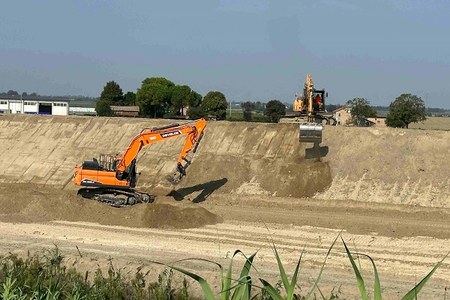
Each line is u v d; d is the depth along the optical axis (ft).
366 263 63.77
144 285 43.32
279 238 75.82
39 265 43.04
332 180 96.73
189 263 60.08
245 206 93.97
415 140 101.45
